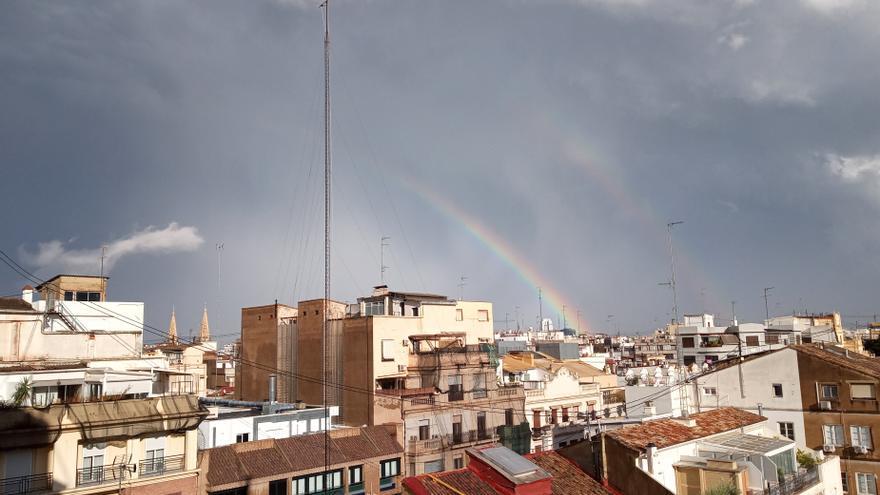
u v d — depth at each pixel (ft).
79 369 140.87
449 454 193.57
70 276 200.23
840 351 205.36
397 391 194.29
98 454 124.26
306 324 229.04
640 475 111.04
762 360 184.14
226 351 384.68
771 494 118.32
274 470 147.43
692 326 335.47
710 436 130.62
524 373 246.06
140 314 193.67
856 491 165.27
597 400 256.93
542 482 98.07
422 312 229.66
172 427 133.08
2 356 145.79
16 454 112.98
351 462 162.20
